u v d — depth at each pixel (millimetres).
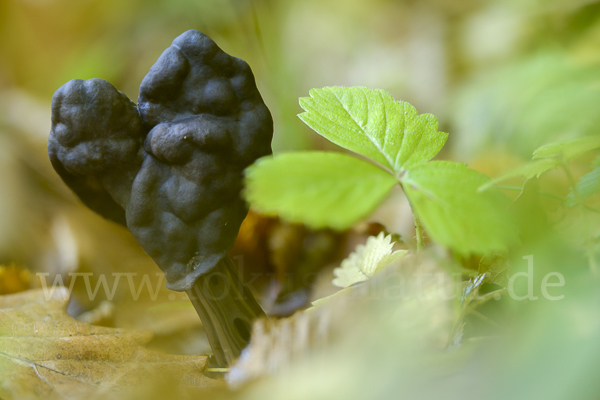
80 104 219
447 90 430
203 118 221
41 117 447
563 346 189
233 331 226
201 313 227
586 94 266
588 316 191
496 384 192
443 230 201
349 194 202
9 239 311
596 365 186
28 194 338
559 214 223
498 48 419
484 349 199
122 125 220
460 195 205
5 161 364
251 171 202
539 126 269
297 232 283
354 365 203
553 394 187
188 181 221
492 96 308
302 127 416
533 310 198
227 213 223
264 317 229
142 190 221
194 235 222
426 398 196
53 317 235
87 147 219
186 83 221
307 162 203
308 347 209
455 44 464
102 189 229
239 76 224
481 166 298
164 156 220
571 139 215
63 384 219
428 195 204
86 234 298
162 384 216
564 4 394
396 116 219
